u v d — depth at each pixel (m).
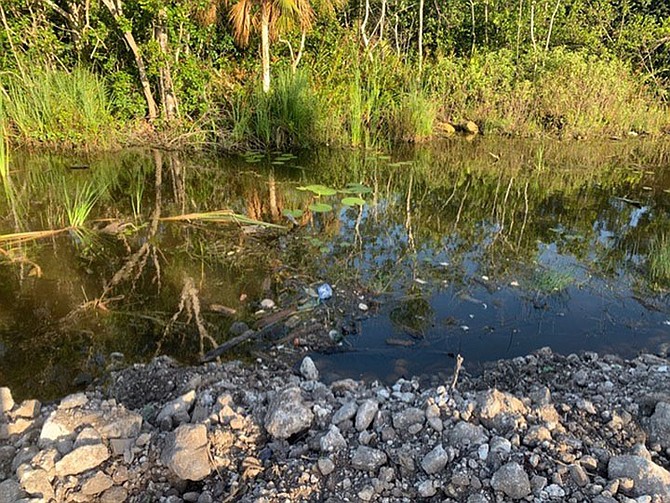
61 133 7.53
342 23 14.30
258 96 8.21
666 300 3.60
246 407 2.33
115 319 3.24
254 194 5.84
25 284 3.64
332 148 8.20
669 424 2.18
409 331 3.15
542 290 3.71
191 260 4.08
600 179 6.92
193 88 8.48
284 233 4.68
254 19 8.61
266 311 3.35
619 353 3.00
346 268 3.99
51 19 9.24
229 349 2.94
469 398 2.31
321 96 8.70
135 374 2.68
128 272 3.86
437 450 1.99
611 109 10.09
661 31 12.60
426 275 3.90
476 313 3.38
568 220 5.27
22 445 2.08
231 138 8.07
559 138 9.55
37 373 2.72
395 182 6.53
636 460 1.92
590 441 2.11
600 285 3.81
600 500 1.80
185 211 5.23
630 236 4.82
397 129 8.99
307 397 2.42
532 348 3.02
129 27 7.91
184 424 2.10
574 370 2.75
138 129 8.17
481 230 4.92
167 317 3.27
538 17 13.61
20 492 1.83
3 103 7.47
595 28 13.60
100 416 2.14
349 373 2.76
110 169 6.71
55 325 3.16
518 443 2.04
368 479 1.94
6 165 6.12
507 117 9.84
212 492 1.92
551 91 10.07
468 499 1.85
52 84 7.84
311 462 2.00
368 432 2.13
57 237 4.48
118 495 1.90
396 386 2.56
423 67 11.03
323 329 3.15
